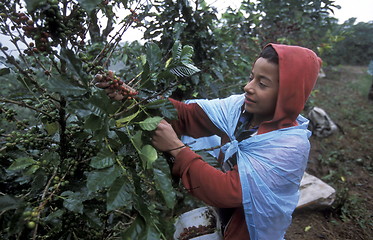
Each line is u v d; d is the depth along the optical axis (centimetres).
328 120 479
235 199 108
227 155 119
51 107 111
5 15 85
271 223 115
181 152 110
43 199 85
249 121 135
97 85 106
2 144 120
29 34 86
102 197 112
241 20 294
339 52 1097
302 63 110
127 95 106
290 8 327
